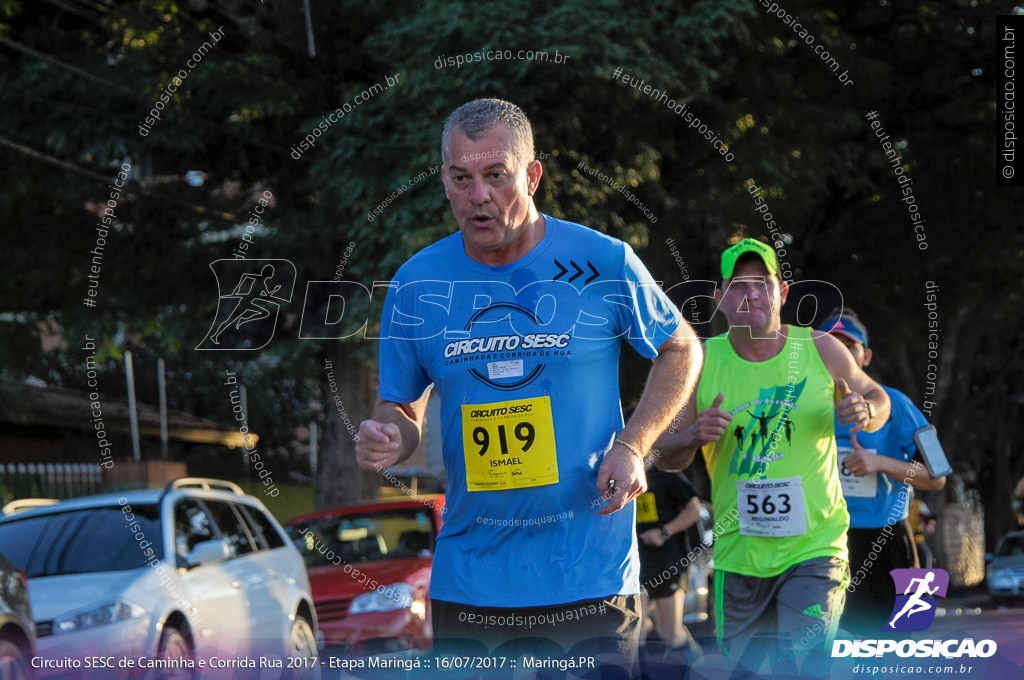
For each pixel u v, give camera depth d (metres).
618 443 11.48
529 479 11.43
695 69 40.62
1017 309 80.06
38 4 45.34
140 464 54.81
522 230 11.59
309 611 27.55
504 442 11.47
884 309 56.50
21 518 24.12
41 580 21.62
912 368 82.69
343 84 42.94
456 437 11.70
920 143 55.84
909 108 55.84
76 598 20.80
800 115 48.56
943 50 55.44
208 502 25.70
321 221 42.38
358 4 41.06
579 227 11.81
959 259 56.94
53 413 63.03
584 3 36.75
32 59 44.31
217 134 45.09
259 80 43.47
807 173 48.25
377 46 40.03
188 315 47.12
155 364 77.19
